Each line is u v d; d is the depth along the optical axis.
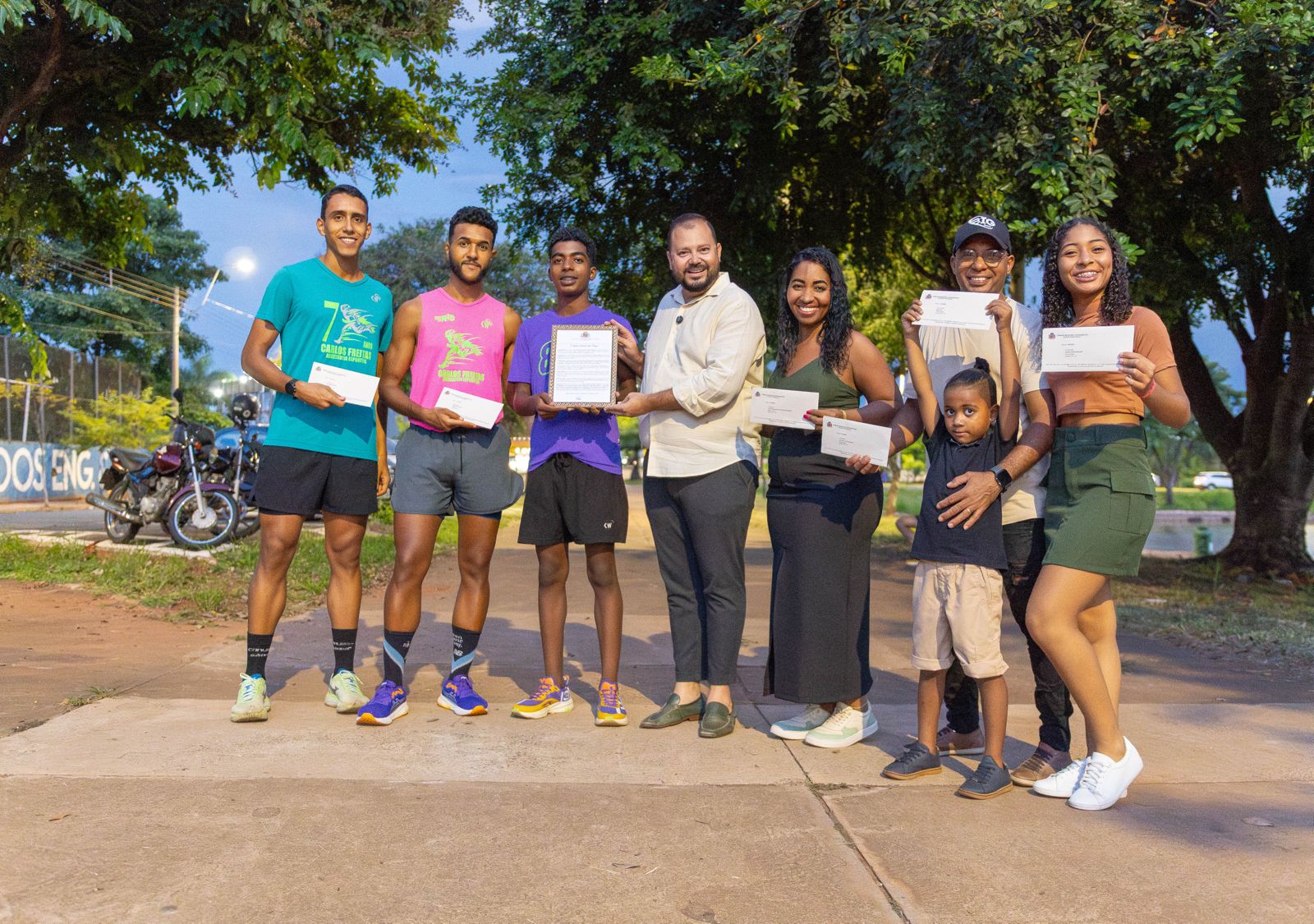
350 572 4.11
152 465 9.94
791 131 8.81
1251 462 12.10
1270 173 10.39
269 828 2.67
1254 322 12.13
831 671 3.64
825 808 2.97
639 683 4.82
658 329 4.11
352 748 3.47
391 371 4.16
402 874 2.40
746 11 8.67
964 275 3.59
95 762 3.21
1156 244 10.76
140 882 2.31
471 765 3.32
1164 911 2.27
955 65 8.07
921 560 3.31
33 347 11.38
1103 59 8.01
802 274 3.79
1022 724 4.09
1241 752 3.63
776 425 3.63
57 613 6.37
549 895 2.30
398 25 8.37
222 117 9.35
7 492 23.06
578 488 3.97
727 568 3.85
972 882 2.42
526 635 6.16
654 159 11.04
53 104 8.92
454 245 4.12
